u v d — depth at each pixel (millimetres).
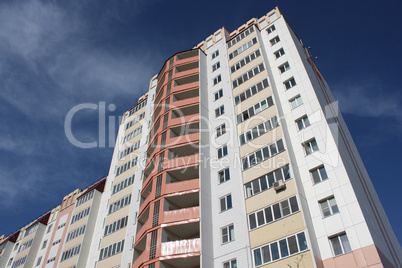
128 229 33219
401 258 26562
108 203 40031
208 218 26719
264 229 23234
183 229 27219
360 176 28188
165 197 28938
